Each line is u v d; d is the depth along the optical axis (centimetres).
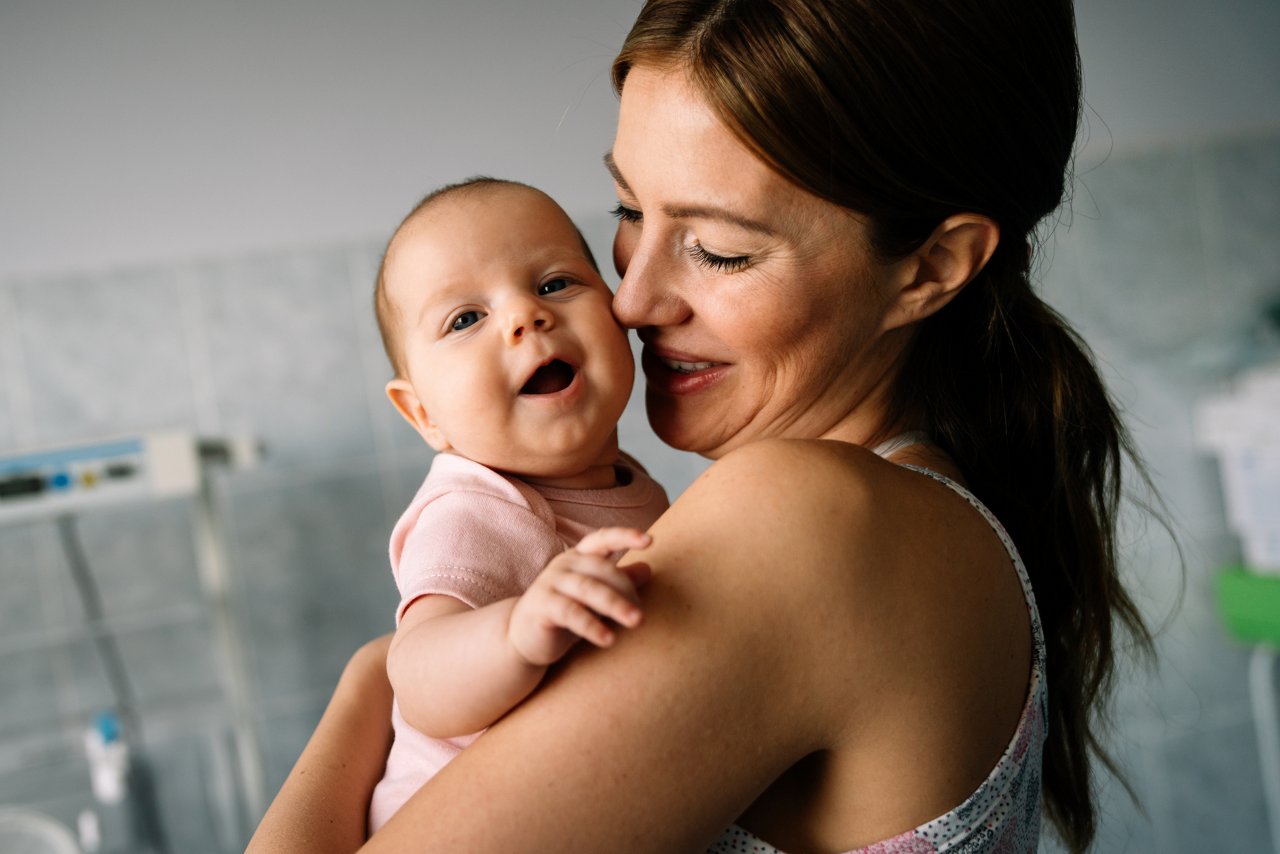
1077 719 90
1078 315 311
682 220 74
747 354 77
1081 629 89
